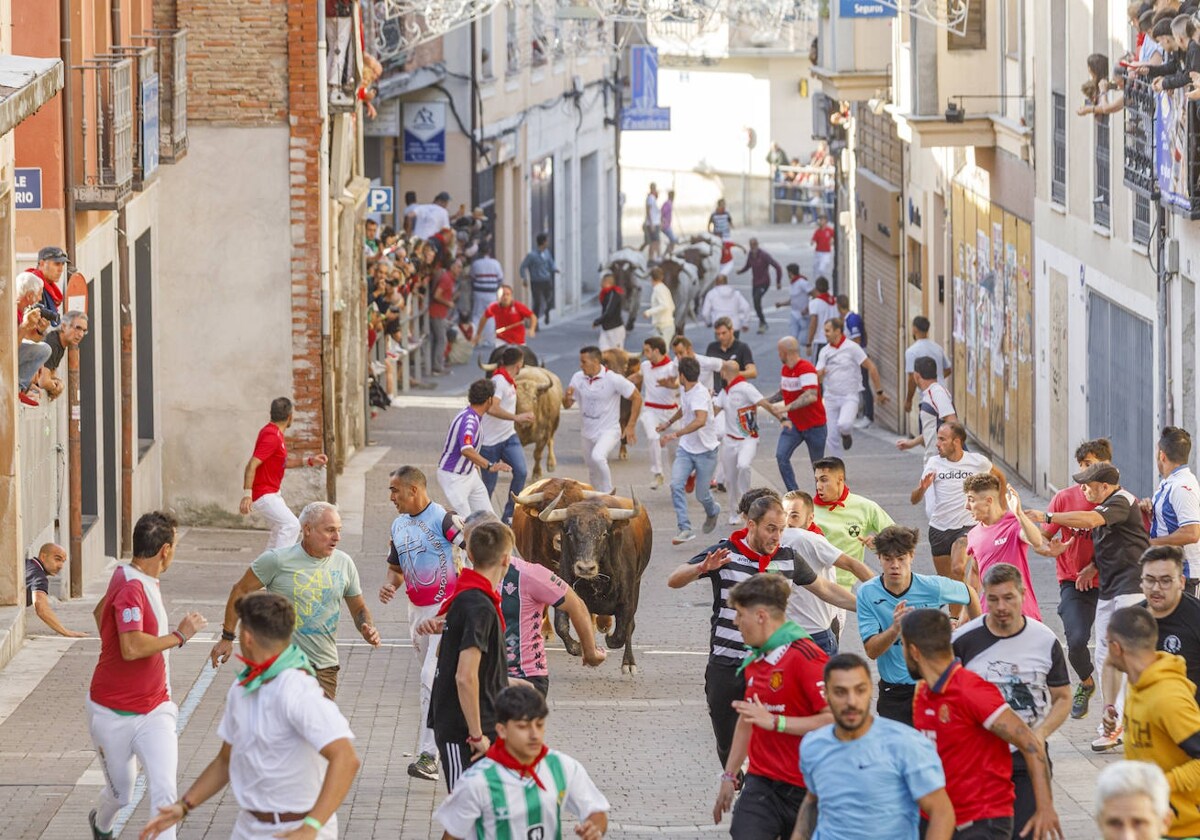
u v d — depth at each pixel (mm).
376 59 68938
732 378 46969
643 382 53562
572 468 58562
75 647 33438
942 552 34094
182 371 50656
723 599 23281
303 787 17406
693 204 159000
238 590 24719
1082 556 28453
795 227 154250
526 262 102750
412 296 79812
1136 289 44500
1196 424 40125
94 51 42094
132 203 45406
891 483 56875
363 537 48062
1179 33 36000
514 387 46344
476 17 88562
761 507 23109
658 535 47562
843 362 57500
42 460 37031
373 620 37344
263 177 50312
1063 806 24688
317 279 50594
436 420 70312
